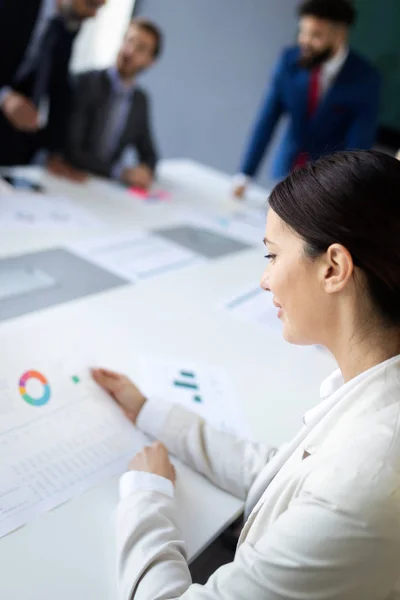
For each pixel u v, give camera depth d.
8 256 1.41
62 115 2.38
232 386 1.04
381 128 3.28
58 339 1.07
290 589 0.45
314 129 2.47
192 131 4.22
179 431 0.84
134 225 1.85
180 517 0.72
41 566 0.61
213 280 1.53
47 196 1.96
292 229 0.55
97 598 0.59
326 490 0.46
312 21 2.16
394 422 0.48
